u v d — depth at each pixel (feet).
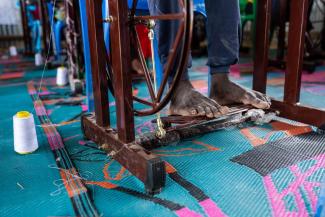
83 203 2.47
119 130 2.94
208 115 3.29
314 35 13.33
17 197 2.59
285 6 8.65
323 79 7.33
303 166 2.96
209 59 3.91
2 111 5.37
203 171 2.95
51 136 4.02
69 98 6.26
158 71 4.66
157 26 3.18
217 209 2.34
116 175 2.95
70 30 6.62
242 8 11.00
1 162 3.27
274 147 3.43
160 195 2.56
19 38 17.35
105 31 3.48
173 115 3.56
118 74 2.71
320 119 3.77
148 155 2.61
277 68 8.84
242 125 4.18
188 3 1.96
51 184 2.80
